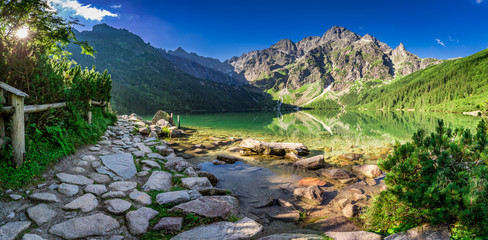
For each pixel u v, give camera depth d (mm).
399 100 181500
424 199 3582
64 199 4602
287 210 5848
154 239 3770
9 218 3730
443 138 4672
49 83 6906
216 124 34781
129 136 13562
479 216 2998
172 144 15328
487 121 6738
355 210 5492
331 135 21875
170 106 171625
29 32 9633
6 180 4645
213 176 8125
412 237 3570
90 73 13430
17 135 5129
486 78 140375
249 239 3996
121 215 4379
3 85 4887
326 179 8648
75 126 8797
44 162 5789
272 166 10625
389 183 4402
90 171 6395
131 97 156625
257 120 47531
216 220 4508
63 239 3480
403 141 18000
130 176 6648
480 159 4141
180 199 5191
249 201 6531
